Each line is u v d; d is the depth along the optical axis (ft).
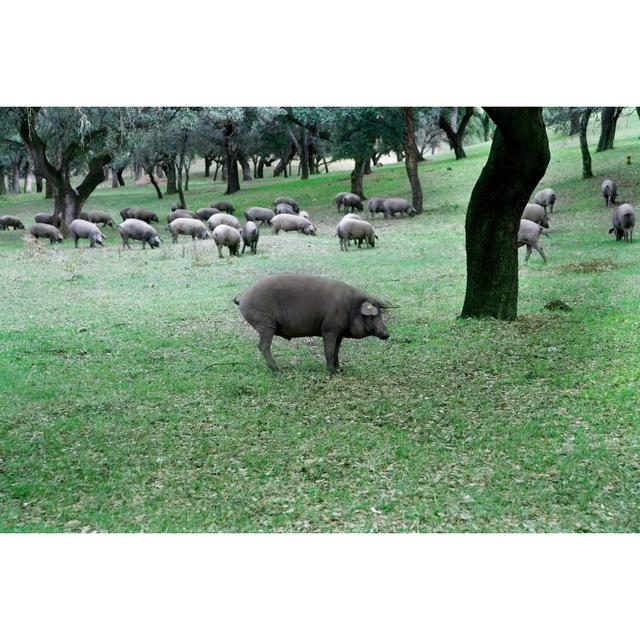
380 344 41.06
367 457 25.16
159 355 41.04
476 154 186.70
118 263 86.53
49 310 56.49
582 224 89.15
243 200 164.04
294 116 160.76
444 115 179.42
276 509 21.72
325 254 85.25
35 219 135.44
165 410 31.07
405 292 56.95
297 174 241.14
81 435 28.40
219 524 20.94
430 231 100.32
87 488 23.61
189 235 111.65
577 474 22.99
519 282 57.21
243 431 28.12
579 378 32.30
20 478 24.48
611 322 41.50
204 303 57.31
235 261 82.28
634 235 78.33
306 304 34.45
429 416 28.96
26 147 134.92
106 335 46.65
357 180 144.36
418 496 22.11
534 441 25.84
